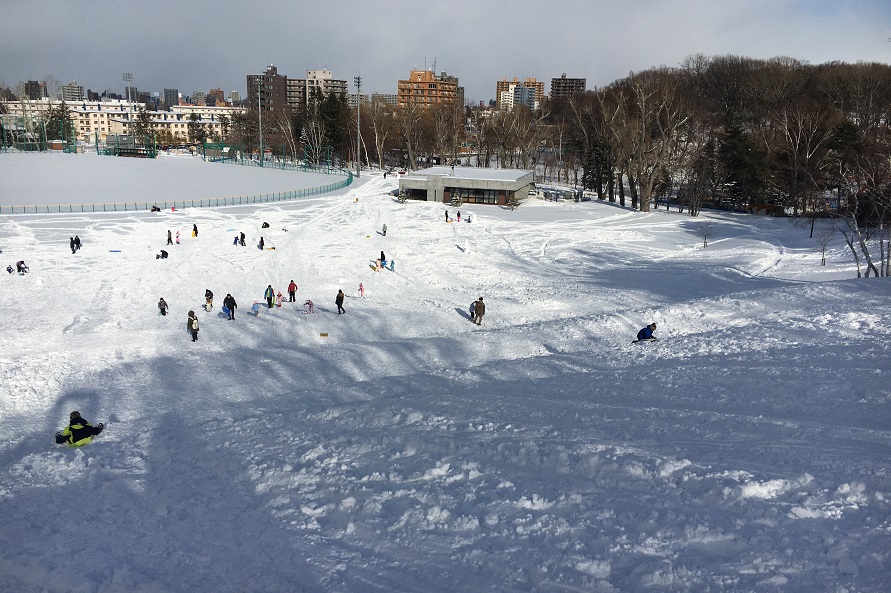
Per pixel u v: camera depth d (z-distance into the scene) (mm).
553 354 23672
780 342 20375
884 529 8008
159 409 19562
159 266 43094
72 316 31781
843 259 45688
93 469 13086
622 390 16609
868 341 18906
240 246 50375
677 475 10078
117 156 133250
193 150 172750
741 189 82875
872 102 89000
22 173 98438
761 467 10141
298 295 37562
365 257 47875
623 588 7496
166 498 11391
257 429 15398
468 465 11359
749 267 45000
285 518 10102
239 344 27984
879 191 44375
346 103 145125
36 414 19328
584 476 10555
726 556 7859
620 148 83625
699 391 15766
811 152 71062
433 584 8008
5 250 45875
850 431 11562
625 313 28312
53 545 9711
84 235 52469
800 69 120000
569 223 68188
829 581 7152
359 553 8906
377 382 20859
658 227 66562
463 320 32062
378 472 11531
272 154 150500
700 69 144500
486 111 194875
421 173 88188
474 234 59781
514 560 8305
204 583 8430
